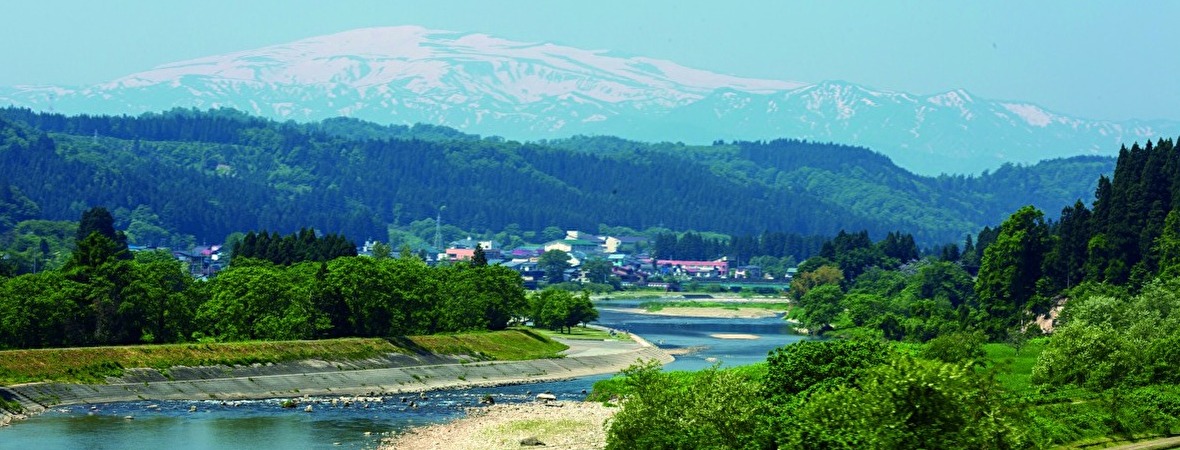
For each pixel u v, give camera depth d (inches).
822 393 6737.2
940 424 5930.1
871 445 5915.4
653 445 7519.7
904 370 6112.2
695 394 7746.1
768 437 7101.4
